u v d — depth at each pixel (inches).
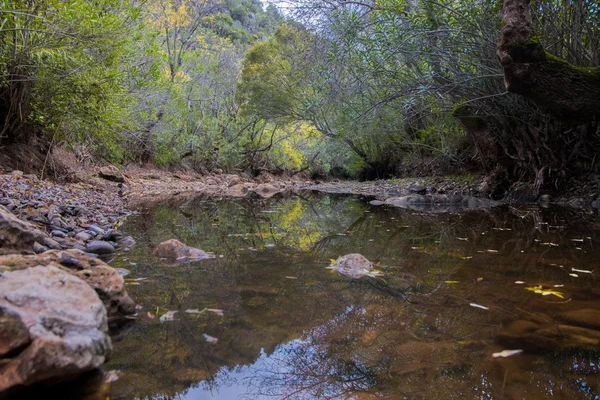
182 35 693.3
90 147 364.2
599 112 164.2
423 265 110.5
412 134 537.6
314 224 202.5
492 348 58.2
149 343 60.0
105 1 249.3
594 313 71.6
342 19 284.4
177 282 92.1
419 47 250.4
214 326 67.0
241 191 492.4
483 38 227.0
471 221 206.2
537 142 296.4
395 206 308.5
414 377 50.6
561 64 159.2
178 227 180.2
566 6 212.8
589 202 263.7
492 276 97.9
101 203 242.4
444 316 71.4
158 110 502.0
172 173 589.6
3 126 247.0
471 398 45.4
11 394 44.1
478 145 354.9
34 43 204.8
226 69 823.1
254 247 137.5
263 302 79.3
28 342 45.6
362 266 106.3
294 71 598.9
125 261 111.1
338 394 47.2
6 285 51.9
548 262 111.8
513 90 168.9
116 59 256.5
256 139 849.5
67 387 47.5
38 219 142.5
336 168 1023.6
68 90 232.8
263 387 48.9
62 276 57.7
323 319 70.3
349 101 356.8
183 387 48.6
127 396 46.3
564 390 46.8
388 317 71.4
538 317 70.2
